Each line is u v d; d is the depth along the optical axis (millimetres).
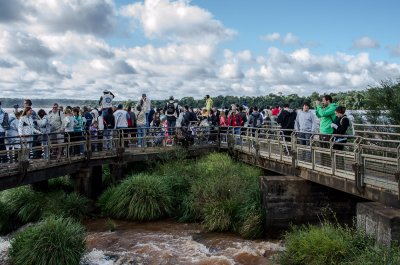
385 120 17109
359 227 9391
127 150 17844
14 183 11844
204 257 11016
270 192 12445
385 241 8281
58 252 9820
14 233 12828
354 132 13609
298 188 12453
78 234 10641
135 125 19234
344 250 8711
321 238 9258
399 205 8750
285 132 16906
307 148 12633
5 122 14539
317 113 13172
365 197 9969
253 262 10594
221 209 13117
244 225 12484
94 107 20328
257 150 16531
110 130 16594
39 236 10031
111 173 17312
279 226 12406
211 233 12930
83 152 15711
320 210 12445
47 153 13492
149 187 14648
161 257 11023
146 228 13516
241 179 14672
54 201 14031
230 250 11445
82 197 14867
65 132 14359
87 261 10695
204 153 20172
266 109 22047
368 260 7906
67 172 14438
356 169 10070
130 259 10930
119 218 14445
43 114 15555
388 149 9086
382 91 17328
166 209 14406
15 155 13031
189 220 14156
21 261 9750
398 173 8711
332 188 12484
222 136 20891
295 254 9461
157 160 18281
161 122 21891
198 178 15750
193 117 20609
